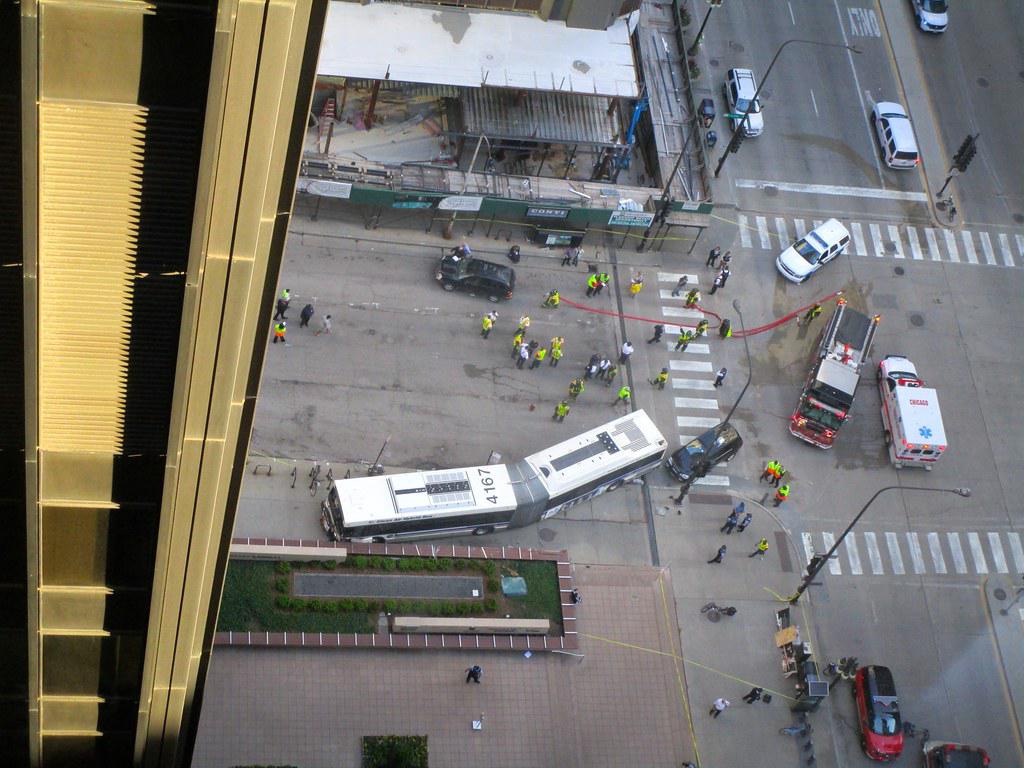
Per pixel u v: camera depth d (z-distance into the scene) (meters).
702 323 87.81
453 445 81.25
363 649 72.50
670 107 94.19
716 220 94.56
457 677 73.06
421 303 85.75
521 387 84.38
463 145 88.56
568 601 76.25
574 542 79.56
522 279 88.56
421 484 75.38
